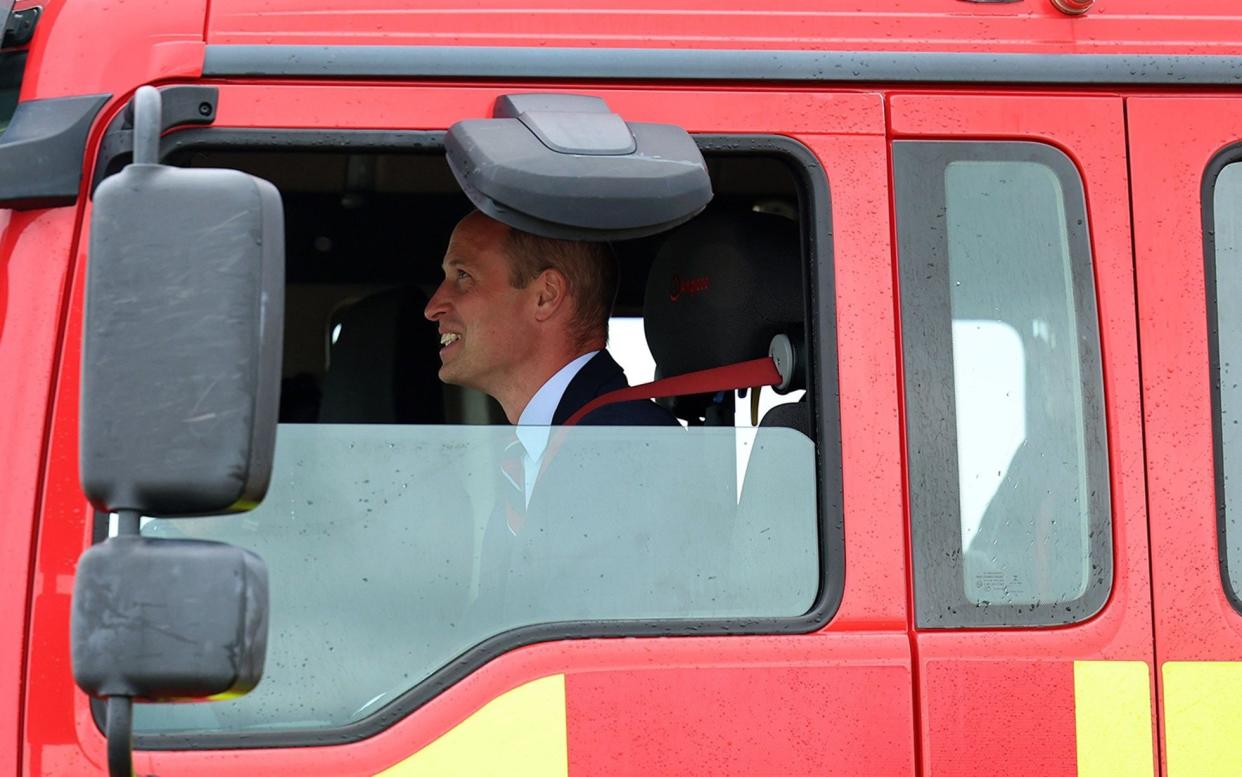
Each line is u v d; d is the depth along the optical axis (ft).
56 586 16.39
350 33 17.85
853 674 17.16
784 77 18.31
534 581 17.47
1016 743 17.26
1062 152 18.69
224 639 13.00
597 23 18.24
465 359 20.85
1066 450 18.07
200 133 17.46
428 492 17.48
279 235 13.44
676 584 17.61
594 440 17.88
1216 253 18.74
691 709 16.90
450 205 26.63
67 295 16.97
